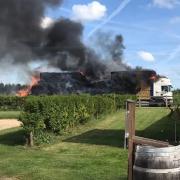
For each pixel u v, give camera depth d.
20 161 12.30
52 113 17.66
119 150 14.66
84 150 14.79
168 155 6.53
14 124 26.53
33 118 15.88
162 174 6.52
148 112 37.12
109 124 25.39
